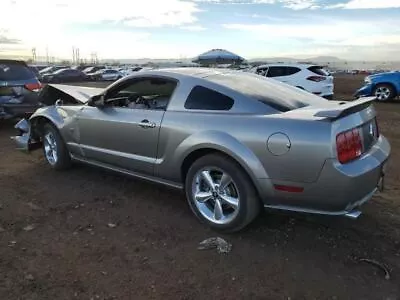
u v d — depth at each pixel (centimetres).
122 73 4972
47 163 626
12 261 338
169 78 438
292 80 1530
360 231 395
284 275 323
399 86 1548
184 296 296
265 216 425
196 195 405
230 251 359
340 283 313
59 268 329
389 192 503
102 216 431
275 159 344
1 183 534
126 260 343
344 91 2152
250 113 371
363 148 357
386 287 308
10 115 869
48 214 435
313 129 330
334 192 329
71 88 617
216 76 431
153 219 424
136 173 470
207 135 381
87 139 516
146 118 439
